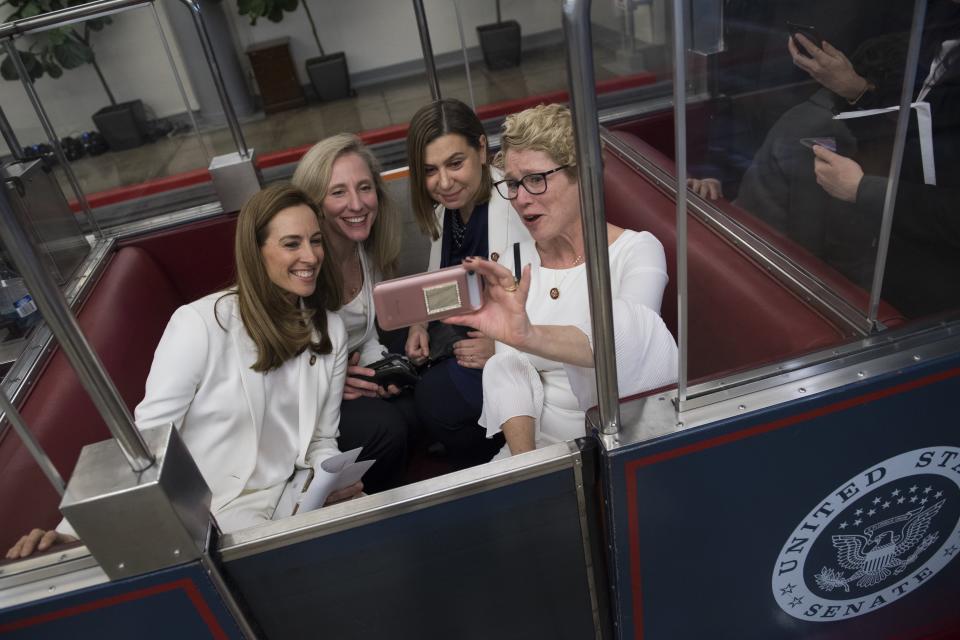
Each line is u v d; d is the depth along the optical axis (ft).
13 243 2.84
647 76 7.86
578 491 4.06
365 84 23.11
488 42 13.56
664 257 5.31
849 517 4.44
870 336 4.18
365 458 6.25
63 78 12.01
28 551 3.89
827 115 4.50
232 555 3.75
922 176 4.26
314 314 5.75
